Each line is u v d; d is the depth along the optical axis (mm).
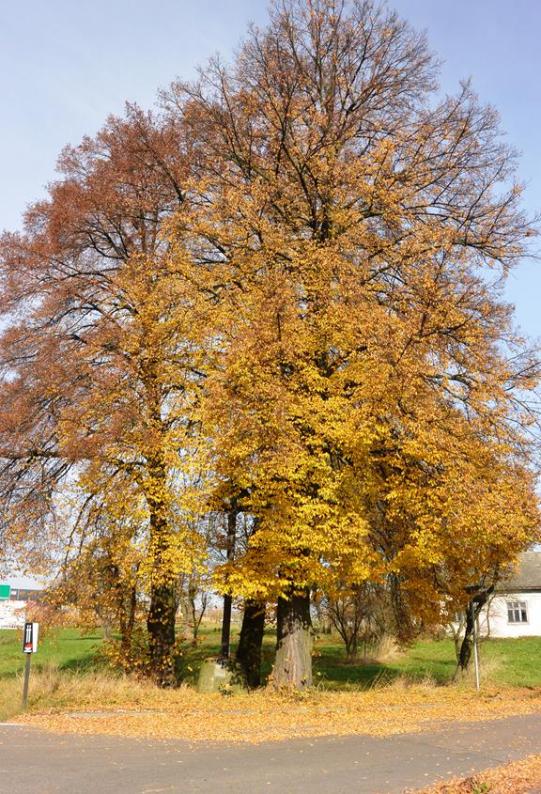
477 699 17141
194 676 20969
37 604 17219
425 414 15109
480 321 17078
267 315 15000
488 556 17375
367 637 32219
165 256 18250
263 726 12469
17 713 13773
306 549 15594
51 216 19016
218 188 19047
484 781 7891
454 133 18891
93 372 16531
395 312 17266
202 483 15961
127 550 16000
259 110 19391
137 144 20016
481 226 18328
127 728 12125
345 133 19438
